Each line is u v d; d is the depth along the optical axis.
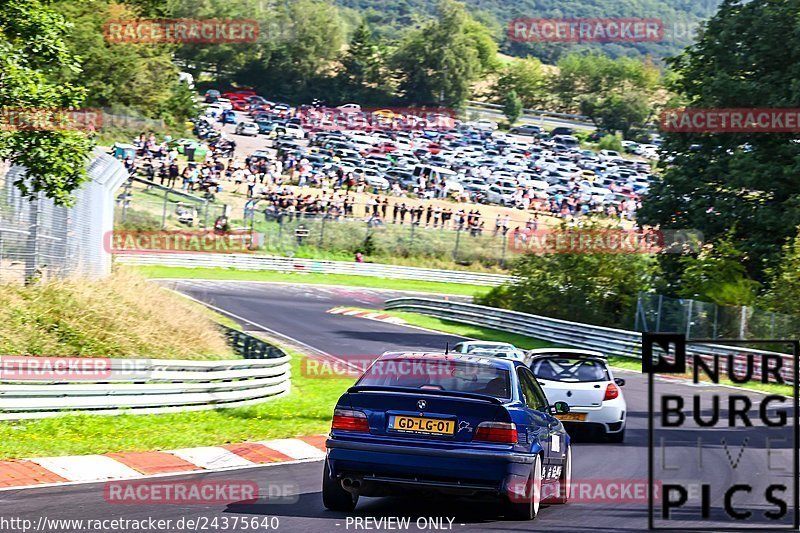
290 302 135.88
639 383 83.00
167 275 150.12
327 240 188.88
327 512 27.19
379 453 25.81
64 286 58.53
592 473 38.12
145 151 198.12
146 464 35.22
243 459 38.66
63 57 57.62
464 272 192.50
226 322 100.75
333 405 58.81
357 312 132.62
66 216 63.66
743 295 111.81
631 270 125.12
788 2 128.88
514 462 25.61
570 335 113.06
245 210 176.25
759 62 130.38
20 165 55.62
